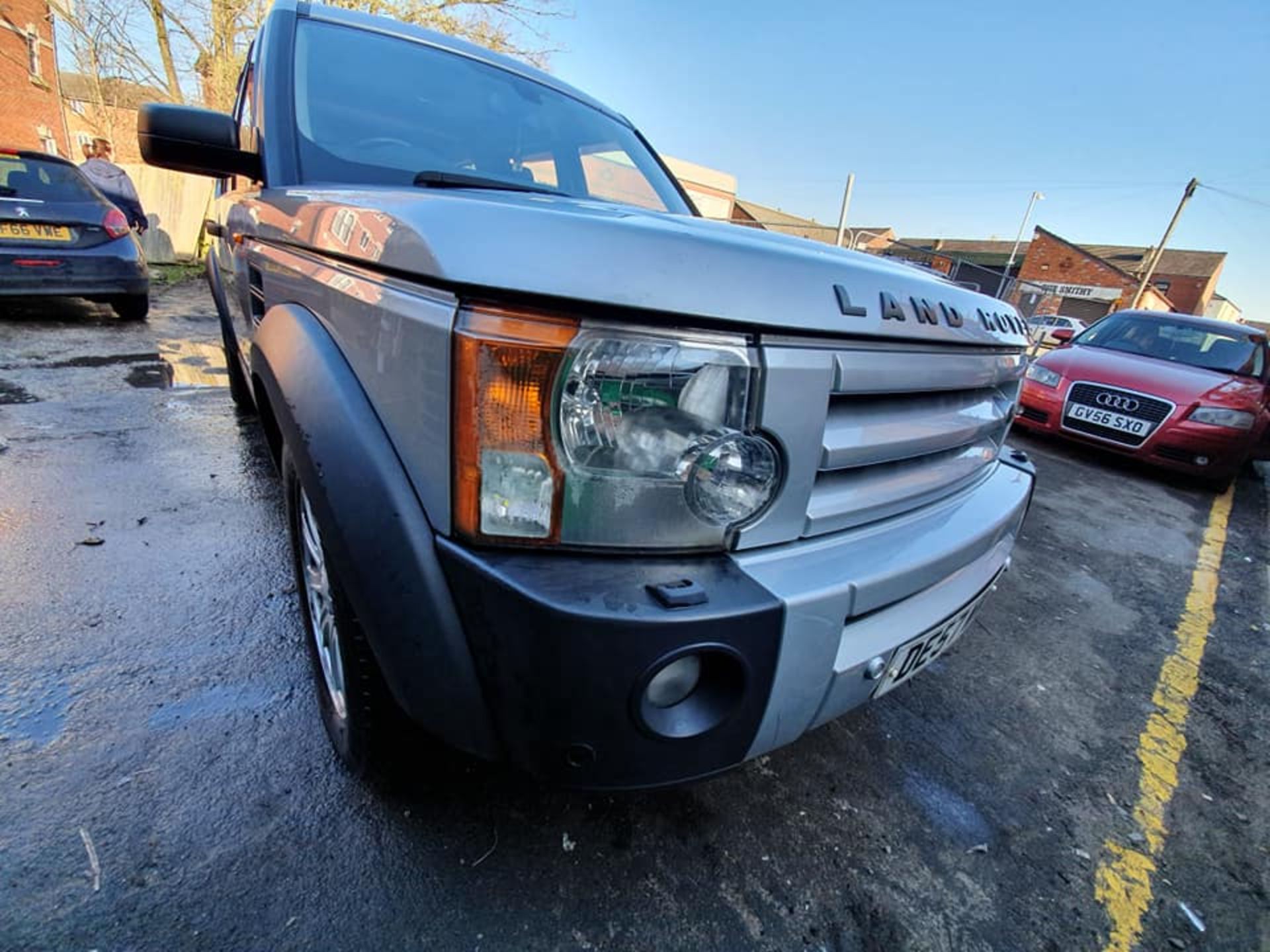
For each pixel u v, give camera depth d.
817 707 1.18
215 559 2.36
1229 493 5.64
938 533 1.42
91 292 5.62
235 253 2.35
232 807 1.40
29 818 1.32
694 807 1.59
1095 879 1.59
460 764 1.50
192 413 3.96
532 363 0.91
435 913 1.25
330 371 1.15
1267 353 5.60
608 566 0.99
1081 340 6.58
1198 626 3.07
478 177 1.98
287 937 1.17
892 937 1.36
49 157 5.52
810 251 1.27
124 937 1.13
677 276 0.95
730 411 1.02
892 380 1.23
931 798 1.76
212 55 13.27
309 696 1.75
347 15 2.13
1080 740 2.13
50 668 1.74
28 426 3.44
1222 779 2.03
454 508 0.96
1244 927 1.51
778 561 1.12
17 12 17.11
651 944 1.26
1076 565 3.60
